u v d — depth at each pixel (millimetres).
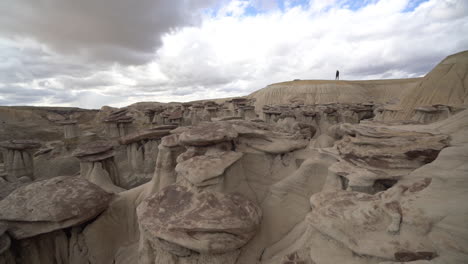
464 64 28031
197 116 38219
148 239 7102
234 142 9812
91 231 8789
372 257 3980
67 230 8633
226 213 6785
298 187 8617
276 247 7520
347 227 4566
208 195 7340
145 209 7312
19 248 7652
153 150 19594
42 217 7484
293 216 8297
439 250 3359
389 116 29031
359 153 7258
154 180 11555
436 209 3758
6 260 7105
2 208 7730
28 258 7738
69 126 33281
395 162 6438
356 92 74875
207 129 9648
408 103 29859
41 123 47188
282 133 11016
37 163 22375
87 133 36000
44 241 8102
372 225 4379
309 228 6281
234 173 8586
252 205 7688
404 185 4859
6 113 46562
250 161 9680
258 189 9266
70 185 9133
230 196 7641
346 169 7000
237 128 10312
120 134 33625
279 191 8750
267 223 8195
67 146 28094
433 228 3619
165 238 6199
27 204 7852
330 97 72812
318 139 15453
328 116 31078
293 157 10141
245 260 6922
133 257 8742
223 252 6309
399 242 3791
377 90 81000
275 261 6762
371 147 7438
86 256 8562
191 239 6078
